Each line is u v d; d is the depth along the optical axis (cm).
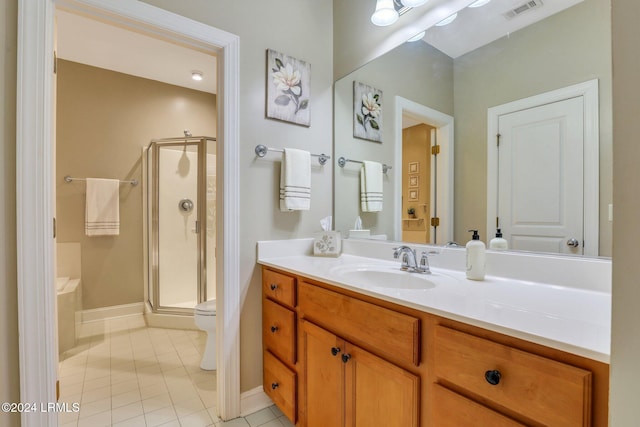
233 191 156
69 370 201
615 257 48
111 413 156
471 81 132
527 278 110
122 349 235
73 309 238
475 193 130
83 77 280
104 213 281
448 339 77
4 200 109
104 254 287
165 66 284
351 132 188
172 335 265
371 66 176
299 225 183
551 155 108
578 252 101
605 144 96
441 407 78
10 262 110
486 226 126
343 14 195
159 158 303
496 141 123
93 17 127
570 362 58
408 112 158
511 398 65
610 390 49
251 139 163
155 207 300
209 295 304
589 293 95
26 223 110
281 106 174
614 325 48
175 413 157
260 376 166
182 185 311
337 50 198
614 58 48
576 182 102
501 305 82
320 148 193
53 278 118
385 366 94
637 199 46
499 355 67
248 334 162
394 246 159
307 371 129
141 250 304
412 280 124
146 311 292
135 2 129
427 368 84
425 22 149
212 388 181
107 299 288
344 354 109
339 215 194
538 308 79
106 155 289
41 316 112
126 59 272
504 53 121
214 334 204
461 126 135
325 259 168
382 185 171
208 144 307
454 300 87
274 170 173
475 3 130
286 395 141
